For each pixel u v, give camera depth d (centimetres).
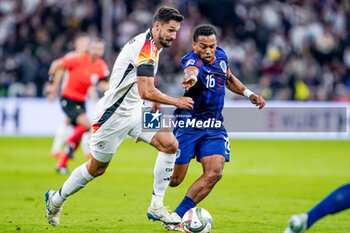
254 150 5231
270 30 7625
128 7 7569
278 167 4012
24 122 6381
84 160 4225
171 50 7081
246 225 2077
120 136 1920
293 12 7938
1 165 3891
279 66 7094
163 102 1814
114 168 3859
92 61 3688
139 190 2938
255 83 6956
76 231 1941
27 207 2394
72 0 7494
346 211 2358
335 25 8088
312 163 4262
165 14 1834
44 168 3744
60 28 7331
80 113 3547
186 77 1900
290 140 6369
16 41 7094
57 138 4275
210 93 1981
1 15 7488
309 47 7581
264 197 2767
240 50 7281
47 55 6812
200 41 1912
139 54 1819
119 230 1967
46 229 1962
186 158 1997
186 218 1850
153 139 1917
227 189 3025
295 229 1451
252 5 7806
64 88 3616
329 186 3153
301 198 2745
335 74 7388
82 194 2788
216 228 2020
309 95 6838
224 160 1944
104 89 3819
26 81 6594
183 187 3031
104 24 6731
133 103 1912
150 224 2080
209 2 7638
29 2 7606
